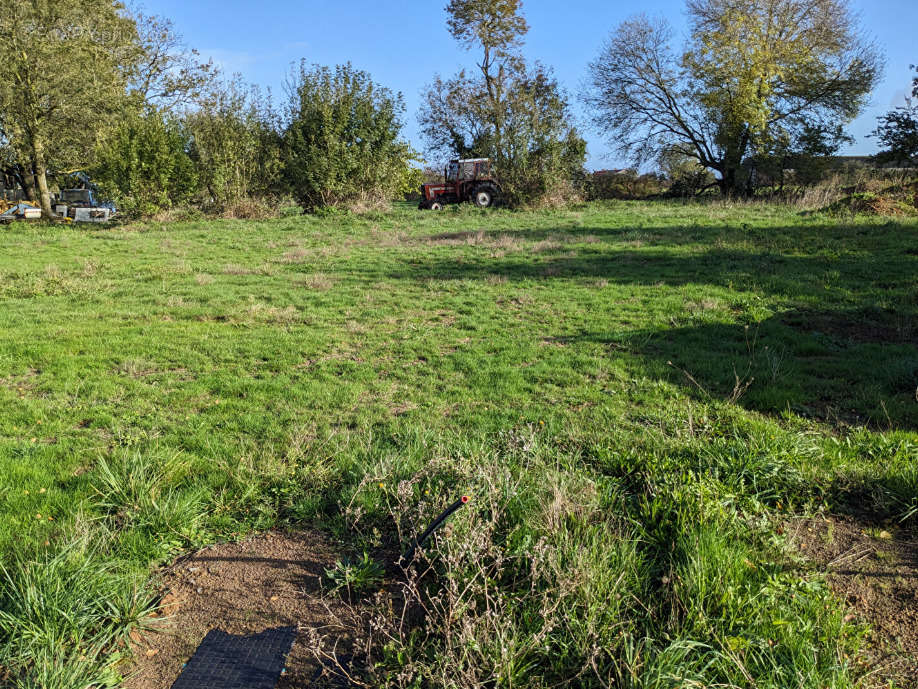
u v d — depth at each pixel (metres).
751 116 30.55
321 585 3.28
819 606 2.80
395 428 5.22
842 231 15.72
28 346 7.71
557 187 27.78
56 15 23.94
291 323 9.22
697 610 2.72
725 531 3.35
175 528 3.77
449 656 2.52
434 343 7.95
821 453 4.45
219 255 16.20
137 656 2.82
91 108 25.34
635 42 33.97
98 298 10.91
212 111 25.58
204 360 7.33
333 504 4.11
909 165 24.44
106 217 28.53
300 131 25.70
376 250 16.50
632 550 3.15
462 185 28.84
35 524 3.76
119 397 6.10
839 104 31.03
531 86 34.84
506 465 4.16
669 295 10.32
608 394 6.02
